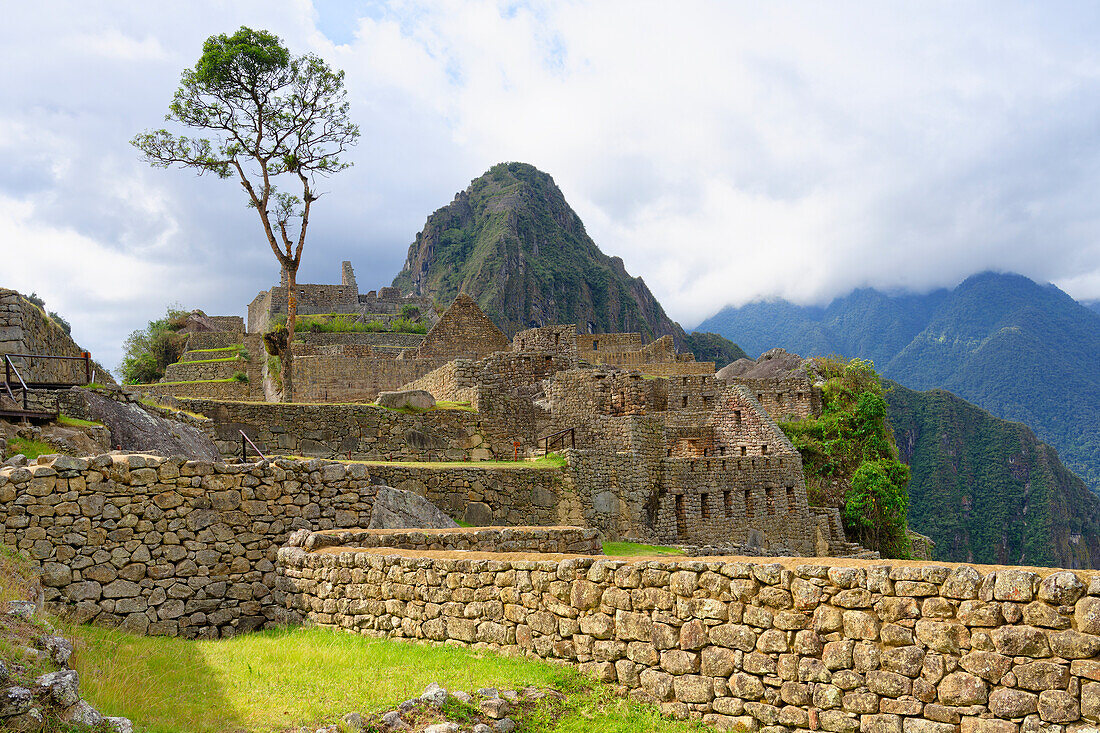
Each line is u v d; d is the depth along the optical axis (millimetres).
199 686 9430
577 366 37594
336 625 12961
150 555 13227
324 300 93000
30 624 8055
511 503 23547
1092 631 6707
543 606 10492
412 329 85125
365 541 14430
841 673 7996
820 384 52562
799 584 8383
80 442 16875
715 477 33719
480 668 10117
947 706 7367
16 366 19406
